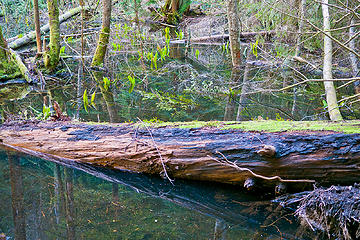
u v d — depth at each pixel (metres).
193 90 5.14
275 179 2.37
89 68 6.27
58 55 5.89
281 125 2.54
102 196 2.44
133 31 7.66
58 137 2.88
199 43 9.09
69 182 2.62
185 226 2.08
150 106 4.35
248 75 5.95
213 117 3.90
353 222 1.95
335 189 2.12
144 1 12.53
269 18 7.05
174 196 2.44
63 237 1.95
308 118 3.84
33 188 2.51
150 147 2.60
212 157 2.46
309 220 2.09
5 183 2.55
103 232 2.01
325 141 2.25
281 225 2.08
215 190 2.50
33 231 2.01
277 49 6.57
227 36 9.35
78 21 8.94
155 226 2.07
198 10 12.43
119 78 5.82
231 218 2.17
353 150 2.18
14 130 3.01
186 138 2.58
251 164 2.37
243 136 2.47
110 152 2.70
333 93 4.08
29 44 7.91
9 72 5.52
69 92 5.00
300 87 5.27
